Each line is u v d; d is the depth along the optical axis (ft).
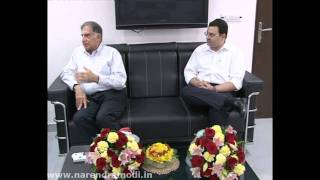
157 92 9.27
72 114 8.30
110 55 8.50
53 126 10.16
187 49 9.41
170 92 9.31
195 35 9.99
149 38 9.89
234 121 7.91
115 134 5.21
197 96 7.97
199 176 5.11
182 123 7.87
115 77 8.22
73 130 7.86
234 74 8.31
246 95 8.09
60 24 9.43
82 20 9.49
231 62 8.50
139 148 5.35
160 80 9.24
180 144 6.95
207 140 5.09
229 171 5.03
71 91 8.28
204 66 8.71
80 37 9.59
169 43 9.52
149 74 9.21
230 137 5.27
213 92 7.87
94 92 8.36
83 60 8.43
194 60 8.91
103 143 5.16
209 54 8.70
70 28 9.50
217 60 8.57
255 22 9.98
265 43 10.24
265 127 10.30
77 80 8.05
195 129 7.95
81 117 7.76
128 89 9.23
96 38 8.15
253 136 9.09
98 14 9.50
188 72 8.85
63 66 9.77
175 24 9.43
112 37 9.75
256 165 8.05
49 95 7.59
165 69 9.27
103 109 7.84
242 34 10.00
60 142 8.02
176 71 9.32
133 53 9.24
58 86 7.87
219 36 8.28
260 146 9.00
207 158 5.00
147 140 7.91
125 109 8.33
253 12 9.85
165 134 7.89
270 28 10.05
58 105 7.71
